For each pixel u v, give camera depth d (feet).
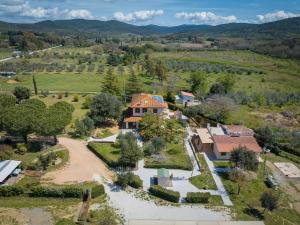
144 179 195.72
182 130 275.59
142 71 561.43
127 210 165.27
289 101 387.75
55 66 574.97
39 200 170.60
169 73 536.83
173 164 209.67
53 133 219.20
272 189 192.24
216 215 164.04
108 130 268.41
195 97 375.04
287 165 224.74
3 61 620.90
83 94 396.98
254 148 223.30
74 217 156.97
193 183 193.36
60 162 209.56
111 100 278.46
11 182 184.44
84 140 249.75
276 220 163.12
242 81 506.48
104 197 175.42
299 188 196.85
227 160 224.12
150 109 275.39
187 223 156.35
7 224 150.10
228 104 314.55
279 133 265.95
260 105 364.99
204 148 238.48
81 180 190.39
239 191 186.19
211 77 516.73
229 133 246.88
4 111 220.43
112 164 207.92
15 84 445.78
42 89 419.74
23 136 229.25
